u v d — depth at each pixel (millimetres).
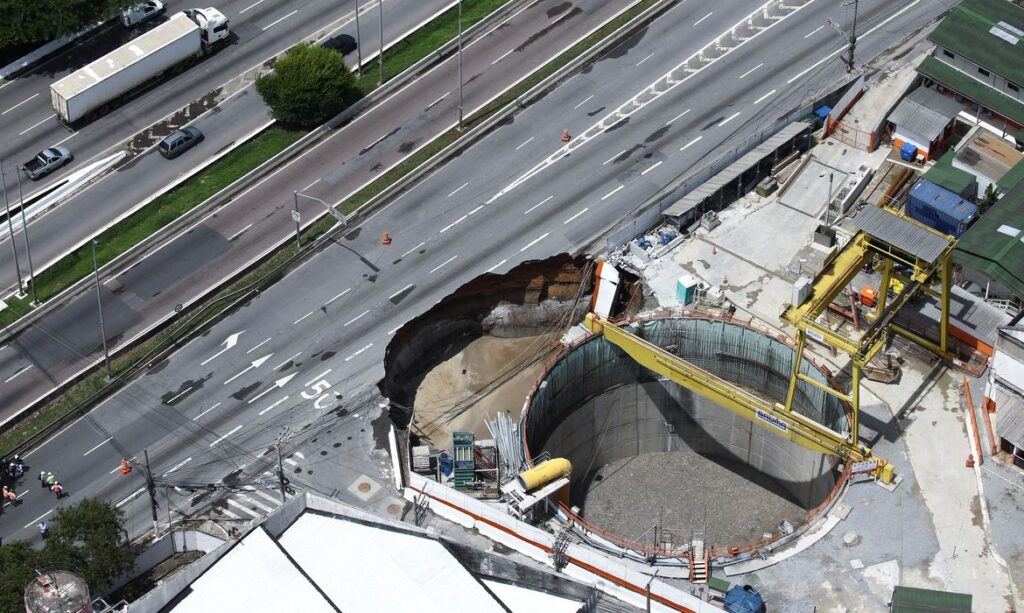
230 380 147000
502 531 127562
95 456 141375
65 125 169750
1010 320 139000
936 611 116188
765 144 159625
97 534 128250
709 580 121438
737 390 134000
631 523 146625
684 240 153000
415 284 154250
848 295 143375
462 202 161750
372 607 116750
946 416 134750
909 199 148875
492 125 169000
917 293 140500
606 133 167250
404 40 178500
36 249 158375
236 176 164625
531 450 140125
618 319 144375
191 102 172250
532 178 163375
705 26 177875
